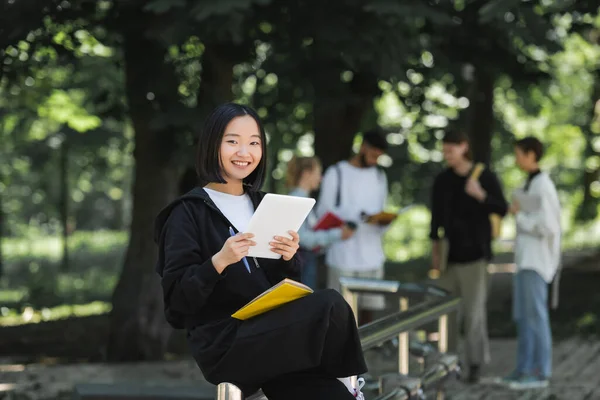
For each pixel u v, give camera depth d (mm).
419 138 16344
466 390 8562
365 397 4430
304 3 9266
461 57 11672
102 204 50312
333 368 3141
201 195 3271
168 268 3119
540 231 8617
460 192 8742
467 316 8805
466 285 8766
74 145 18438
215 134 3289
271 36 9945
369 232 8453
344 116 14188
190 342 3164
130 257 12281
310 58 10031
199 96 11008
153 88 10750
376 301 5746
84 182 44000
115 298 12320
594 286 18578
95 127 18234
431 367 5125
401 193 17969
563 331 13172
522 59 11945
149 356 12180
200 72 11586
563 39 12141
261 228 3041
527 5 9633
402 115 15977
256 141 3324
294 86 10703
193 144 10938
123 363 11648
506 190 34688
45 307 20234
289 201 3002
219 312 3225
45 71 13680
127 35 10461
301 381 3166
